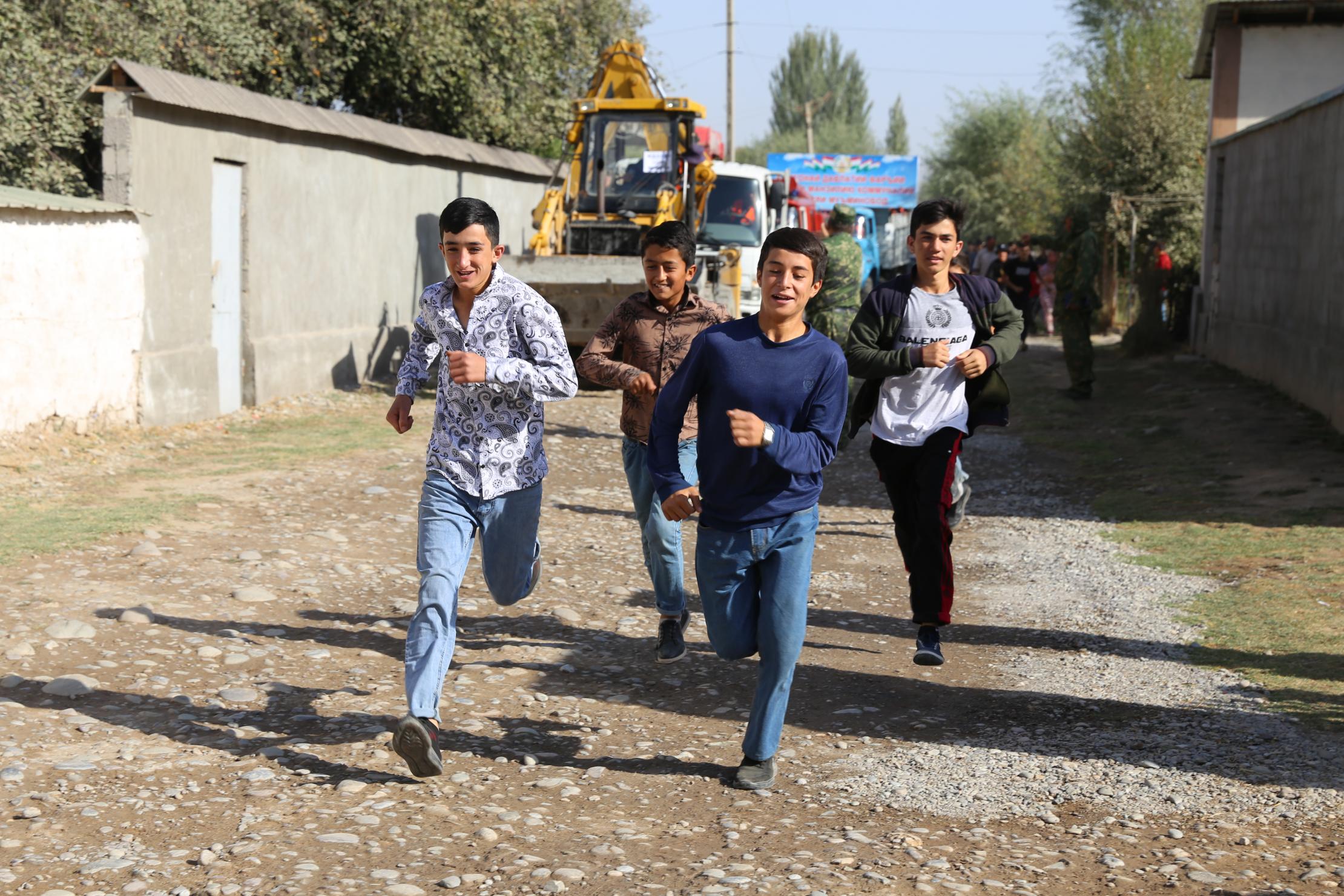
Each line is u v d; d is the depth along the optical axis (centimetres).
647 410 543
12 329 968
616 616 659
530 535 459
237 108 1259
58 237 1013
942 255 563
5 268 957
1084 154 3048
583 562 777
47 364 1011
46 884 330
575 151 1758
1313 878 344
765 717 421
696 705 521
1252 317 1645
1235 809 400
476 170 1992
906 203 3678
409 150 1698
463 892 332
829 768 449
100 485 912
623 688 541
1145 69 2983
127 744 441
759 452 400
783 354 400
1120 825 390
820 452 399
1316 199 1340
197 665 536
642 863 357
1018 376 1855
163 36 1540
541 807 400
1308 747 454
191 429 1182
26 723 455
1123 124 2936
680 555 551
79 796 392
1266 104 1920
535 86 2269
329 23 1933
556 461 1148
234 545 754
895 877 348
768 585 412
